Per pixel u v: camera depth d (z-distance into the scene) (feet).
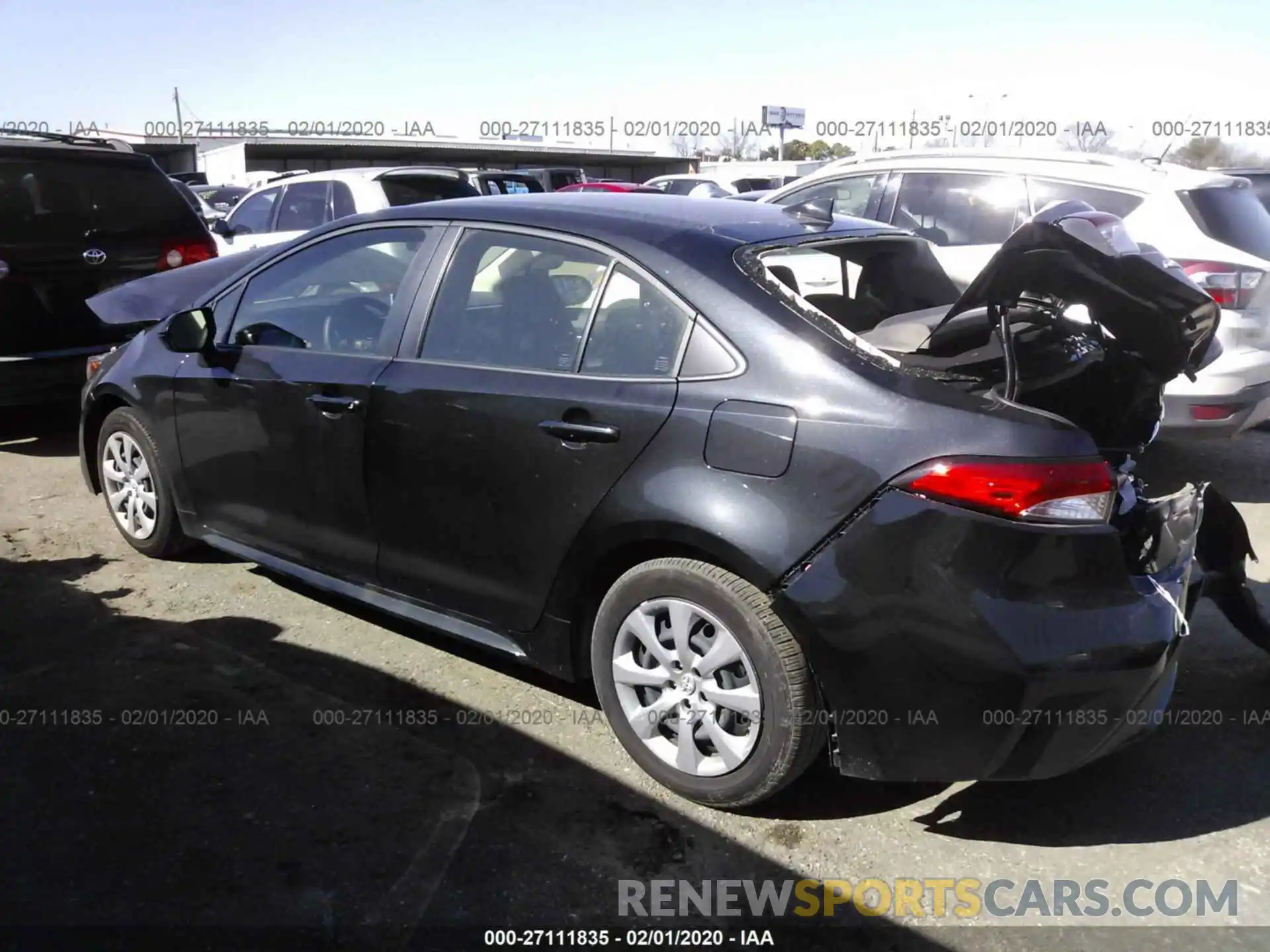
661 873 9.25
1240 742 11.44
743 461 9.40
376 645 13.29
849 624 8.96
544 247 11.27
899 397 9.08
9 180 20.72
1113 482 9.02
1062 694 8.71
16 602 14.34
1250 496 19.69
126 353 15.74
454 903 8.84
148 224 22.71
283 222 36.52
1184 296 10.25
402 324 12.13
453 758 10.87
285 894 8.87
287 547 13.44
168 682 12.28
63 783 10.28
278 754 10.85
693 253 10.41
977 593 8.68
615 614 10.35
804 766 9.59
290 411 12.79
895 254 13.39
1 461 21.02
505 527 10.94
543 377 10.78
